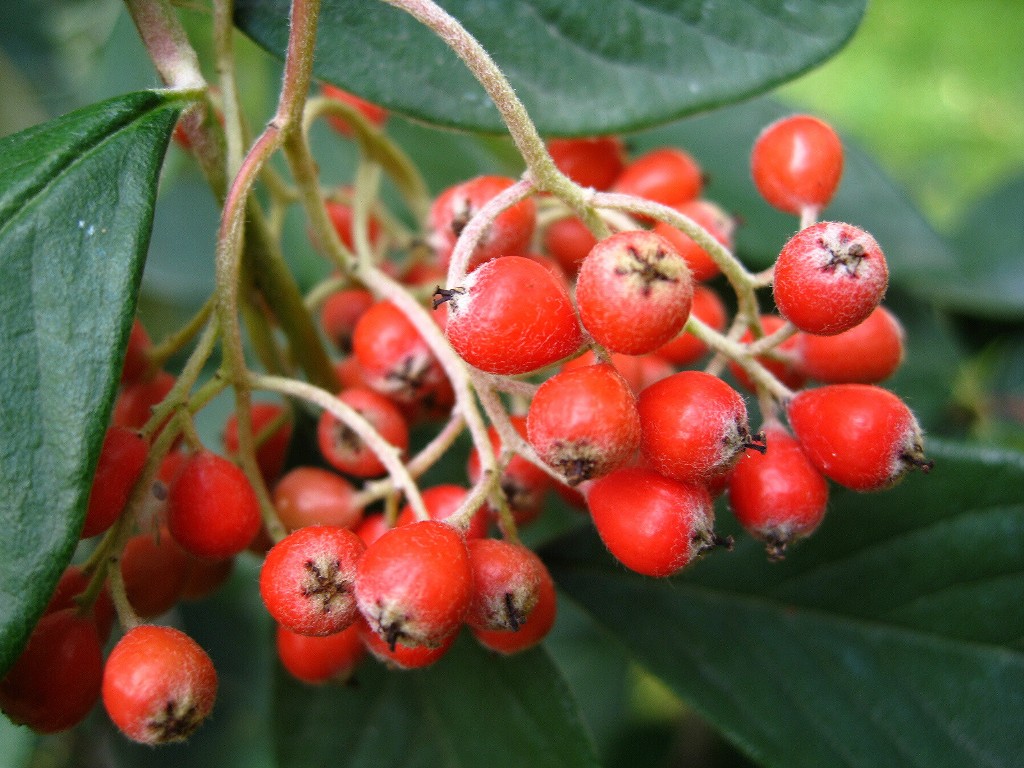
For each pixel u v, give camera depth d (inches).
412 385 3.8
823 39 3.9
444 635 3.0
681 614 4.3
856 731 4.1
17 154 3.1
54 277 3.0
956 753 4.0
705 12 3.9
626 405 2.9
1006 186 5.9
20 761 4.9
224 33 3.7
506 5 3.9
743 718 4.1
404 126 5.9
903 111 11.8
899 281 5.3
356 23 3.8
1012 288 5.6
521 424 3.6
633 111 3.9
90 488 2.9
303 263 5.9
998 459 4.1
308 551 3.1
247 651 6.3
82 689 3.2
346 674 3.6
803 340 3.7
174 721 3.0
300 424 4.4
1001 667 4.1
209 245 6.3
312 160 3.6
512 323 3.0
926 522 4.1
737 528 4.3
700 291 4.0
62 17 6.5
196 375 3.4
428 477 4.7
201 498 3.3
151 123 3.3
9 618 2.8
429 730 4.1
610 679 6.6
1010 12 12.4
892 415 3.3
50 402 2.9
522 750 4.0
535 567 3.3
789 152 3.7
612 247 2.9
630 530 3.1
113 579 3.2
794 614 4.2
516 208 3.7
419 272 4.5
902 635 4.1
